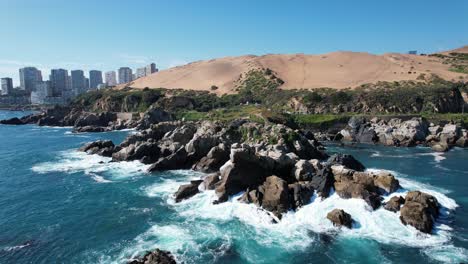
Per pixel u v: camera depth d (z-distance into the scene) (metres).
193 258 33.38
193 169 66.38
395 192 47.16
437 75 176.75
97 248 35.59
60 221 42.38
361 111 137.50
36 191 54.09
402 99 136.12
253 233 38.28
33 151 88.88
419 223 38.44
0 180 60.53
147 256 32.44
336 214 39.72
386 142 99.31
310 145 78.94
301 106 147.50
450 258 33.16
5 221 42.50
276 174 53.19
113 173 64.44
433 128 103.88
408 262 32.59
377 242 36.06
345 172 48.84
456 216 42.31
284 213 42.03
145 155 74.31
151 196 50.78
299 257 33.66
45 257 34.00
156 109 149.62
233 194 47.84
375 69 199.75
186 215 43.28
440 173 64.06
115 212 44.84
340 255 33.91
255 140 79.19
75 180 59.94
